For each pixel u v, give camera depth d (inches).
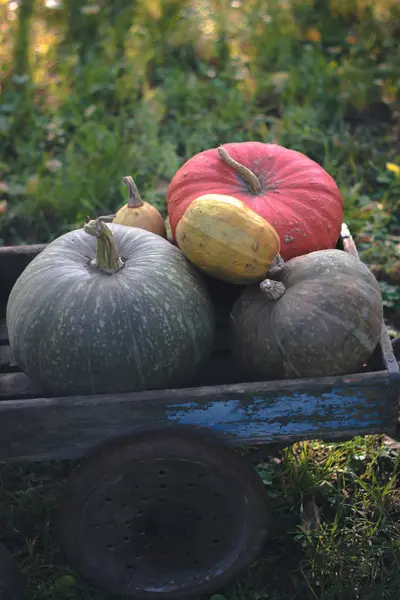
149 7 240.4
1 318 123.6
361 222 171.9
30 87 209.5
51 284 95.1
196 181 112.0
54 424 92.2
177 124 201.9
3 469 125.8
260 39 231.0
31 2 236.2
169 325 94.0
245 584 109.7
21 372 114.1
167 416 92.9
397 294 157.3
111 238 94.0
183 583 104.3
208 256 97.4
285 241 107.7
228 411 93.1
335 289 94.3
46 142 199.0
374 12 239.0
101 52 226.5
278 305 95.9
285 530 116.4
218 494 98.5
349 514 118.9
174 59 225.9
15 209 176.4
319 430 95.9
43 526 117.6
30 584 110.0
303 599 109.0
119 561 103.1
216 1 249.4
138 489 97.3
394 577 109.3
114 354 92.4
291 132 196.5
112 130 203.3
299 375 94.7
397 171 182.5
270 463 125.9
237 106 204.7
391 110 210.5
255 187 110.1
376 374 91.9
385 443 129.0
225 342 115.6
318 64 217.9
